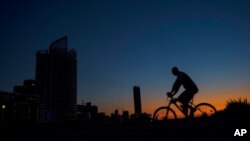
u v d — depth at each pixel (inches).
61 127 607.2
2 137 437.1
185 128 357.1
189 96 389.4
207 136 318.3
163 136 341.4
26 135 447.5
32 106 5305.1
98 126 584.4
